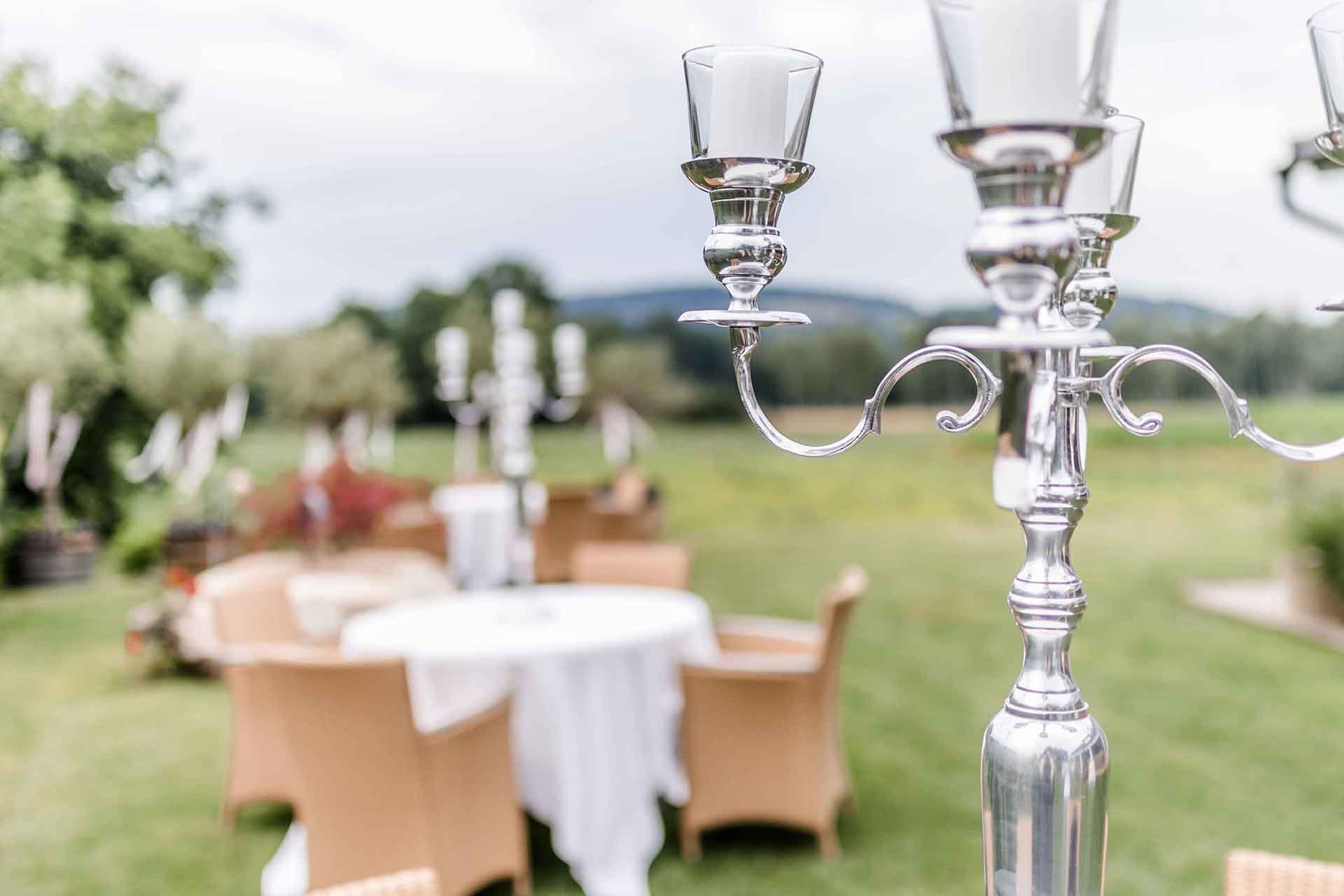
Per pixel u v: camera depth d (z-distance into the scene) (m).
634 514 8.49
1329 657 6.34
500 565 8.12
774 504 14.61
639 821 3.61
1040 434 0.68
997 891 0.89
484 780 3.27
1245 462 15.36
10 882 3.72
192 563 8.88
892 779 4.54
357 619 4.05
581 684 3.53
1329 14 0.87
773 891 3.46
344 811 3.06
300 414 12.38
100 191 14.21
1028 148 0.67
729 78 0.90
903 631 7.41
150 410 11.80
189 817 4.31
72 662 6.98
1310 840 3.85
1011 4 0.66
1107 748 0.88
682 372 19.23
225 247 15.27
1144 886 3.48
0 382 10.32
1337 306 0.87
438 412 17.78
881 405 0.94
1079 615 0.89
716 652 4.32
